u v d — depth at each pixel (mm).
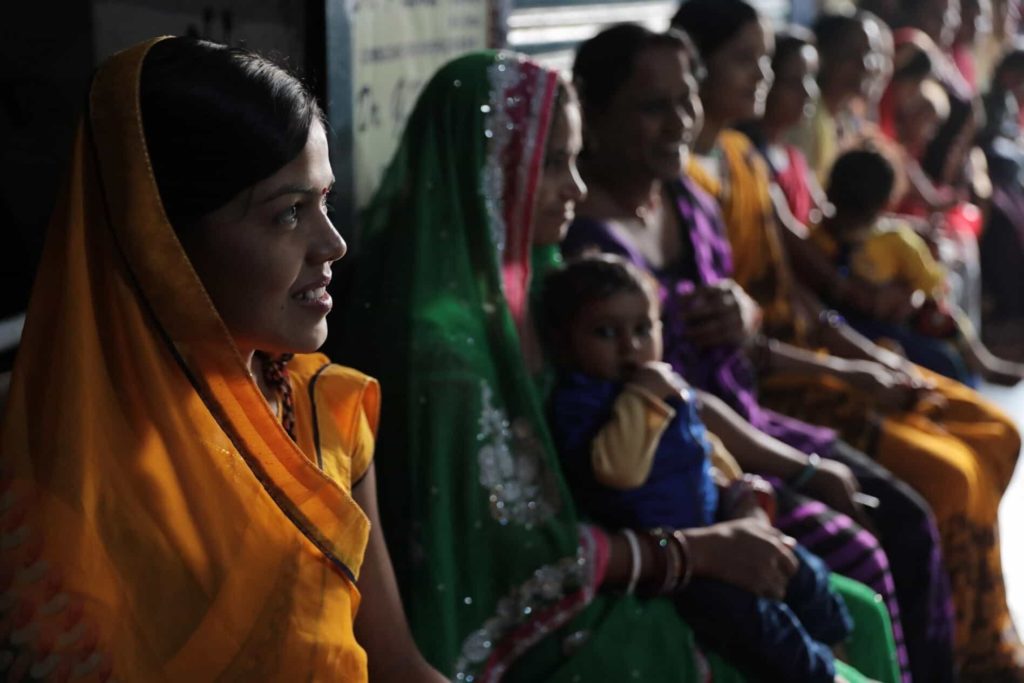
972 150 5434
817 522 2393
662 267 2523
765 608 1966
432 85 2006
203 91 1165
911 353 3430
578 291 2004
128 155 1156
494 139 1958
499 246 1973
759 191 3078
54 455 1129
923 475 2828
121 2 2061
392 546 1851
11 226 2029
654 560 1932
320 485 1272
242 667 1219
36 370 1166
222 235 1202
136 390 1193
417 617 1817
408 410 1845
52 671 1126
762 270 3066
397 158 2025
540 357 2070
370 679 1502
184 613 1192
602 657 1884
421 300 1895
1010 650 2920
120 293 1182
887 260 3387
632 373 2020
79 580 1129
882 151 3719
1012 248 5262
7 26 2016
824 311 3242
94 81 1179
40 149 2062
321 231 1248
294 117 1196
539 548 1870
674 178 2465
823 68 4070
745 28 2939
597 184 2494
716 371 2514
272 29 2115
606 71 2420
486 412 1868
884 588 2398
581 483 2004
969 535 2838
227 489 1230
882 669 2246
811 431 2707
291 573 1252
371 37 2268
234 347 1214
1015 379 4398
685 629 1950
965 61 5879
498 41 2783
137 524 1174
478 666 1857
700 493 2037
